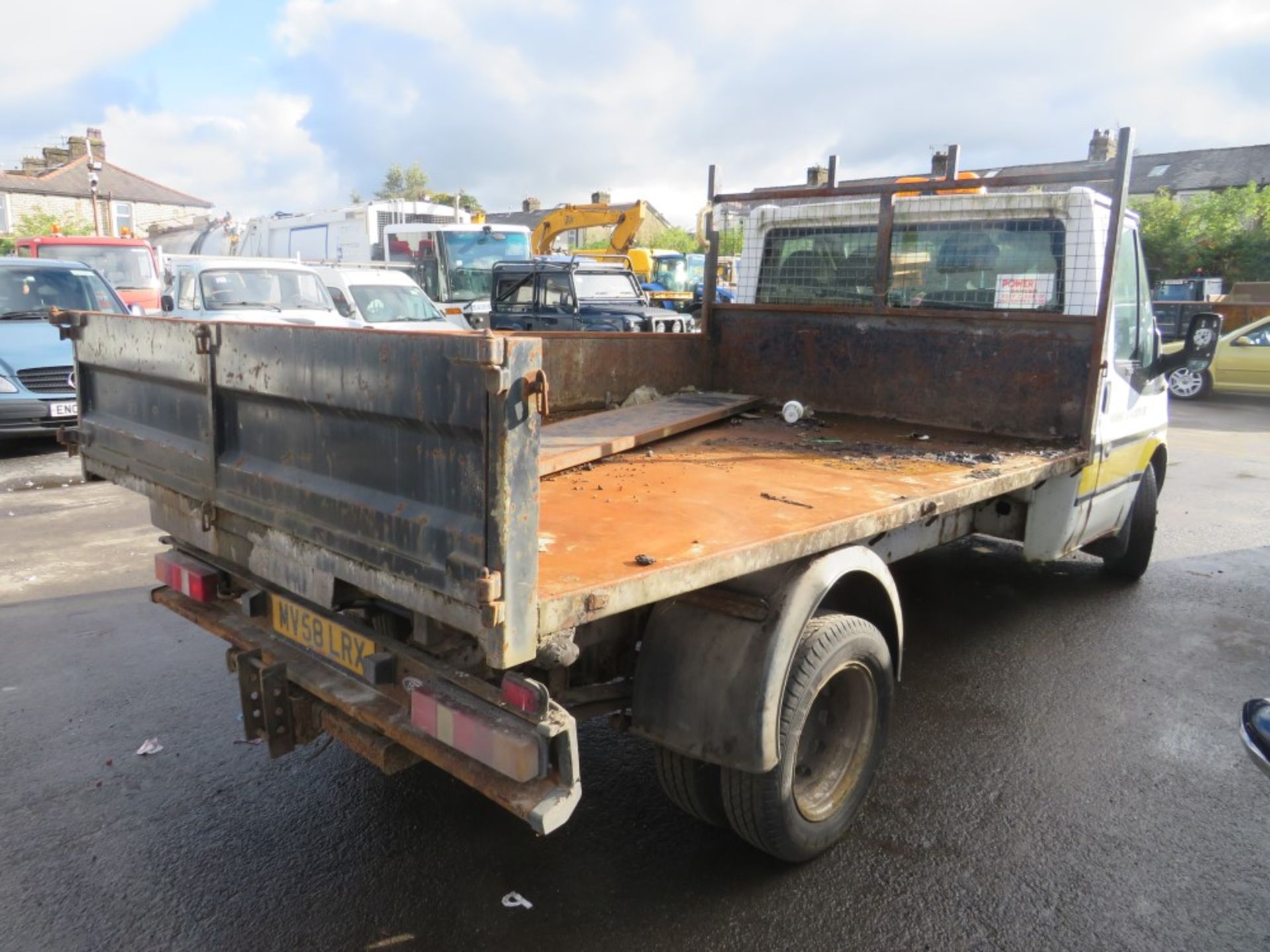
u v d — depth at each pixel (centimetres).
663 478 371
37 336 990
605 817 341
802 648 285
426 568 215
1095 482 479
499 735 217
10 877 298
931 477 374
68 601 550
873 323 520
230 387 279
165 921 280
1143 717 428
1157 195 3775
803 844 301
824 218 545
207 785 356
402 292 1398
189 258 1691
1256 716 261
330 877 302
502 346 187
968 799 356
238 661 286
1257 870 314
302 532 259
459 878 303
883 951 272
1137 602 586
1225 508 859
